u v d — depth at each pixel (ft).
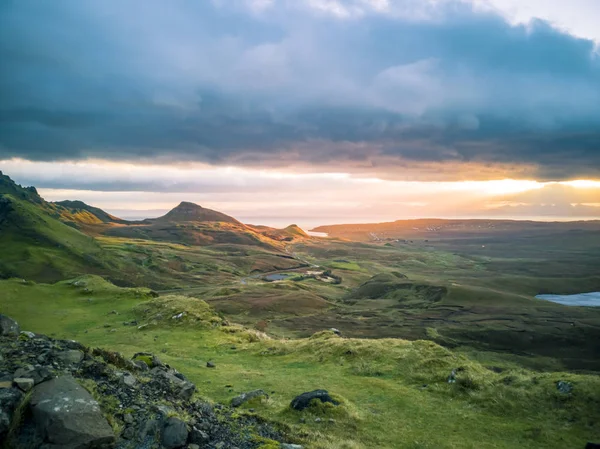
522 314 485.56
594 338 374.63
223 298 519.19
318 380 92.89
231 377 93.86
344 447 57.72
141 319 160.35
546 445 64.49
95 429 38.65
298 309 491.31
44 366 46.70
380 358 105.19
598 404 73.31
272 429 57.47
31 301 182.19
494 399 79.36
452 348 348.59
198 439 45.91
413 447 62.59
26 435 36.63
